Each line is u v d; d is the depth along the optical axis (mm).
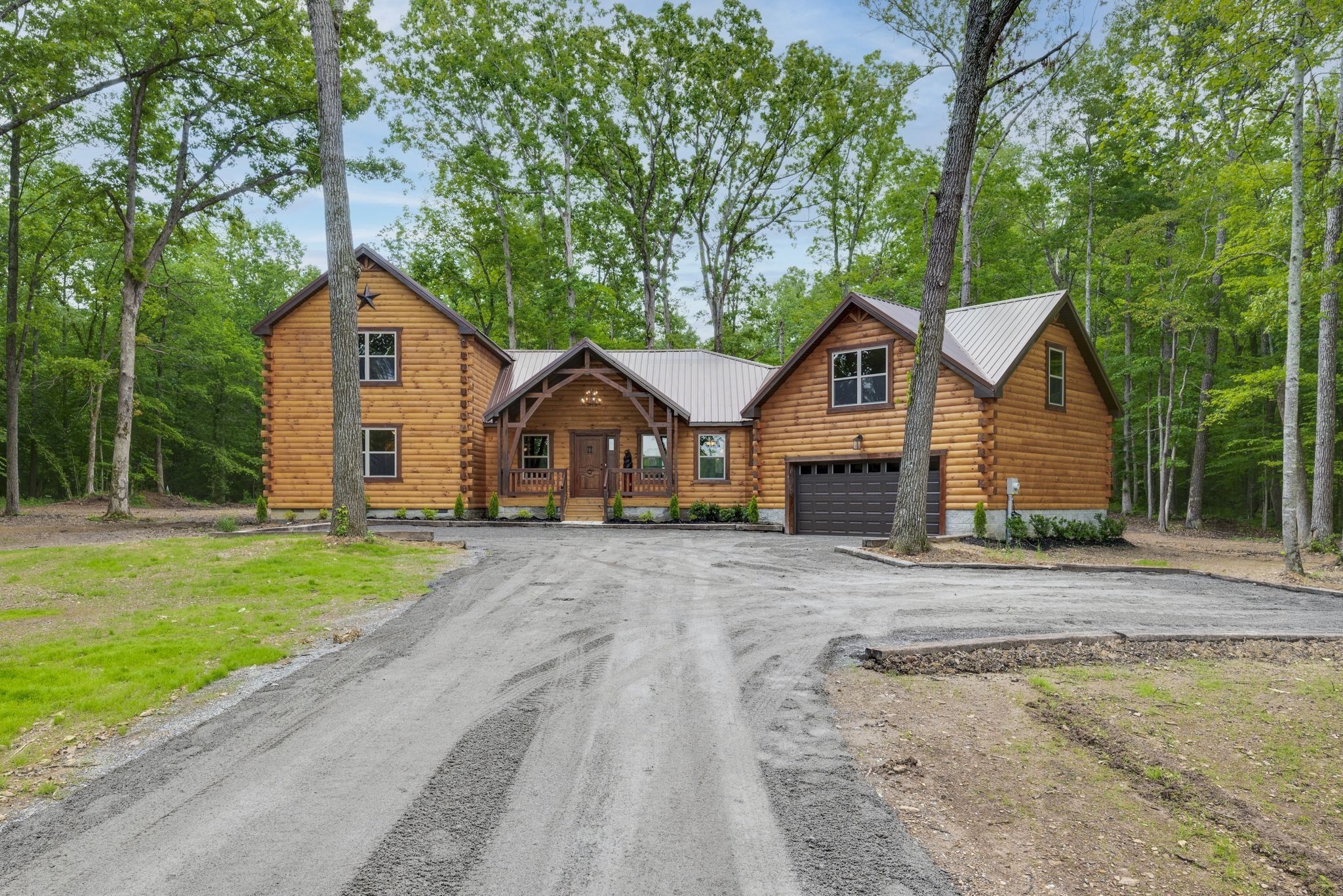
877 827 3682
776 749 4645
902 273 33156
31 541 15023
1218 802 4121
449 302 37000
